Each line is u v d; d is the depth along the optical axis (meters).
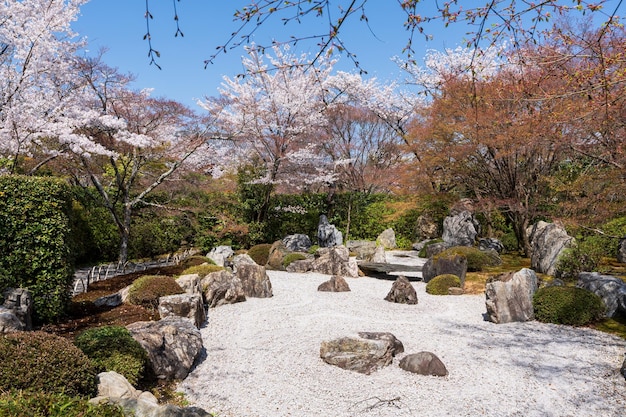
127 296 9.20
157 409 4.34
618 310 9.04
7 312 6.44
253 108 19.75
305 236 20.06
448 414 5.24
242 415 5.21
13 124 10.47
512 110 12.87
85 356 4.84
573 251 12.22
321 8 3.02
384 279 13.98
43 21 10.95
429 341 7.76
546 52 7.73
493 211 18.75
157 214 18.11
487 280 12.15
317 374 6.31
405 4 3.18
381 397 5.64
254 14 2.97
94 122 12.20
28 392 3.97
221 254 15.33
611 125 9.25
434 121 16.17
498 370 6.51
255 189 21.28
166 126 15.30
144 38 2.93
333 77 22.03
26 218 7.84
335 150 23.97
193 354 6.60
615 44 5.71
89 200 15.80
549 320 8.86
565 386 6.00
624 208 10.23
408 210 21.56
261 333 8.13
